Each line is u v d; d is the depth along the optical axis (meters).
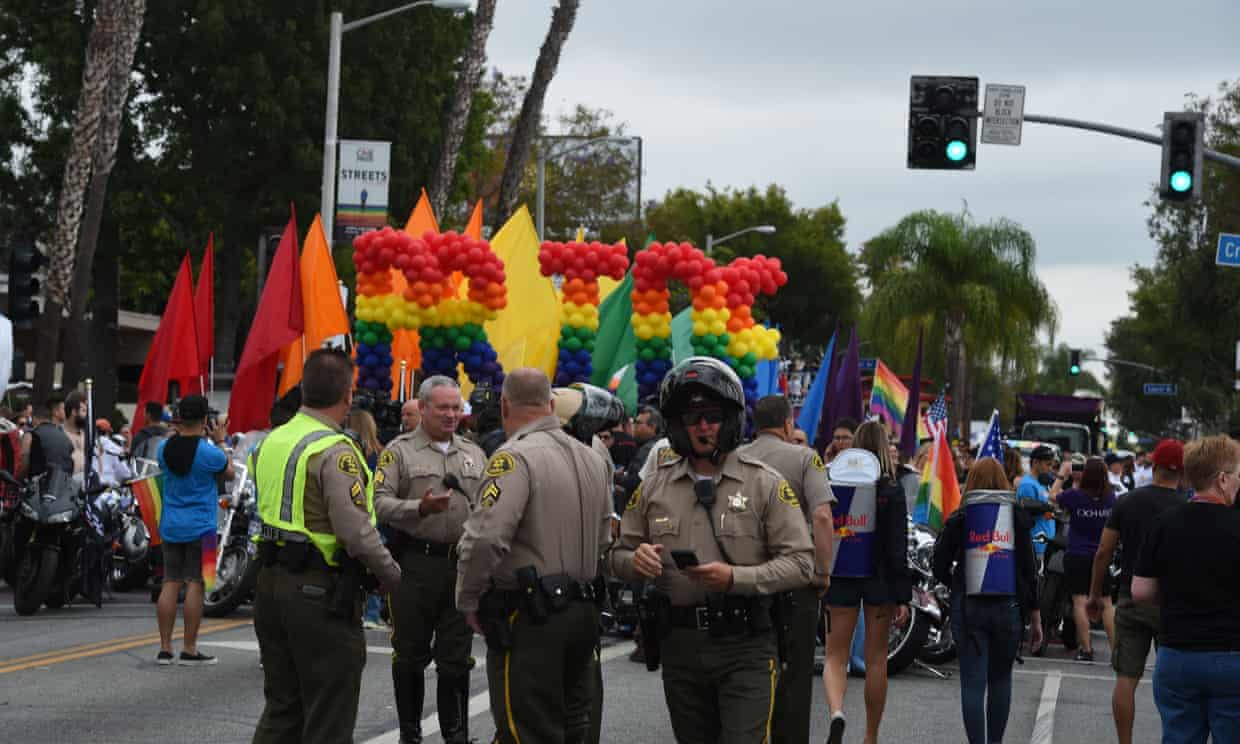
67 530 16.00
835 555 9.65
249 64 39.66
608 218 58.66
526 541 6.78
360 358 20.44
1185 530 7.33
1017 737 10.88
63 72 39.34
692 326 20.67
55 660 12.43
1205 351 68.50
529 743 6.76
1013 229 57.22
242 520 15.36
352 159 25.39
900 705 11.95
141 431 19.03
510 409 7.09
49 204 41.00
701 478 6.70
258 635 7.34
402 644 9.21
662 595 6.66
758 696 6.54
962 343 57.75
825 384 18.69
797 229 85.25
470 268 20.03
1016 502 9.99
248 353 20.34
